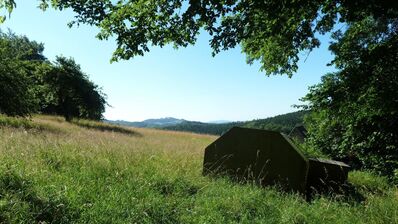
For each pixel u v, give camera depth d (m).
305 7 7.86
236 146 8.73
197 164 9.88
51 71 35.38
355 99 11.97
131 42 7.64
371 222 5.96
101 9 7.43
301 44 10.02
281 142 8.11
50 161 7.48
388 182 13.12
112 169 7.41
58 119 34.75
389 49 10.65
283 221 5.59
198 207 5.78
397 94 11.20
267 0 7.14
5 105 23.92
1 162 6.42
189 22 7.36
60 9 7.40
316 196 7.47
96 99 38.19
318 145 18.36
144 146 13.00
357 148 16.08
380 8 7.12
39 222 4.52
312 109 13.55
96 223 4.77
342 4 7.46
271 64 11.20
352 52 12.20
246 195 6.57
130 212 5.20
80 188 5.71
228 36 7.78
